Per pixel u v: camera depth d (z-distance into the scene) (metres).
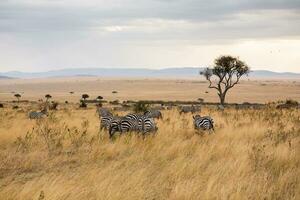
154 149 13.96
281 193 8.84
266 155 12.04
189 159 12.17
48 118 26.38
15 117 30.47
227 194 8.37
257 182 9.38
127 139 15.15
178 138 16.02
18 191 8.52
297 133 17.16
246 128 18.64
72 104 77.75
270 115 25.09
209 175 10.19
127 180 9.50
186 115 30.69
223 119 24.34
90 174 10.12
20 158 12.87
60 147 14.73
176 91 181.38
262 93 153.25
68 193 8.34
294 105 46.31
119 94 164.75
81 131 18.31
